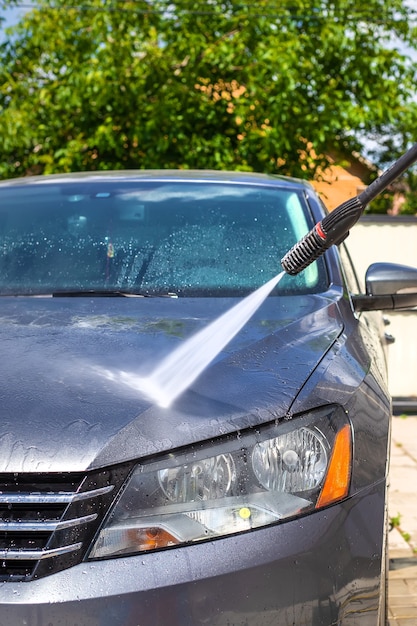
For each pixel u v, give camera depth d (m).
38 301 2.62
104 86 9.88
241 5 10.23
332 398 1.93
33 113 10.55
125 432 1.76
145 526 1.71
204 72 10.30
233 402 1.85
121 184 3.36
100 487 1.71
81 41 10.57
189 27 10.58
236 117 10.02
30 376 1.93
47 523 1.69
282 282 2.78
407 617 3.29
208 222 3.06
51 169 10.48
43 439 1.73
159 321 2.33
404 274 2.89
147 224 3.06
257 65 9.86
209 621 1.66
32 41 10.61
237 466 1.78
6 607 1.62
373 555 1.86
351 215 2.17
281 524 1.76
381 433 2.03
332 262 2.93
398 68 11.07
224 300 2.59
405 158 2.13
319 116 10.31
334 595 1.76
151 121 9.73
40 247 2.98
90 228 3.06
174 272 2.81
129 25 10.43
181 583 1.66
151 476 1.73
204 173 3.53
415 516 4.68
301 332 2.28
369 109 10.62
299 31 10.95
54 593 1.64
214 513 1.74
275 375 1.97
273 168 10.23
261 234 2.99
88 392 1.86
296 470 1.81
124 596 1.64
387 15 11.20
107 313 2.43
